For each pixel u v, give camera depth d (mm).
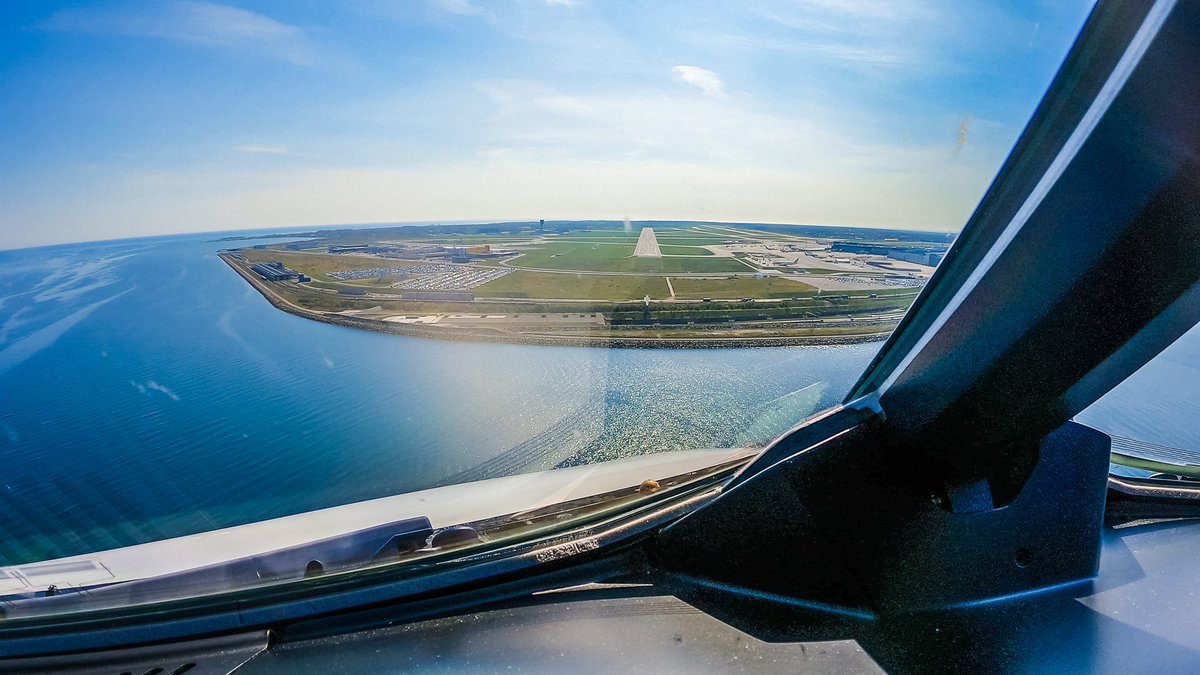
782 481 2137
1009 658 1811
